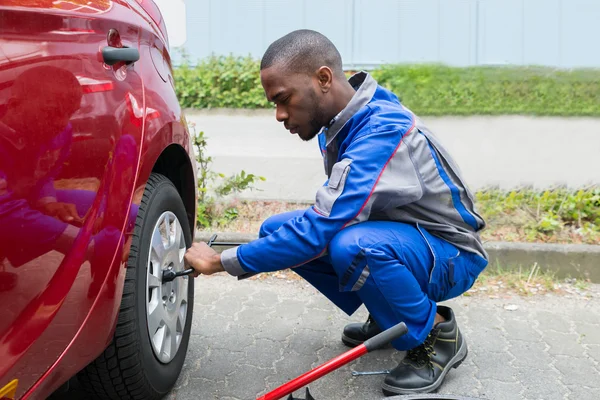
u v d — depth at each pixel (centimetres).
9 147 165
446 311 278
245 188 503
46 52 181
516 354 303
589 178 582
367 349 201
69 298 185
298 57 243
